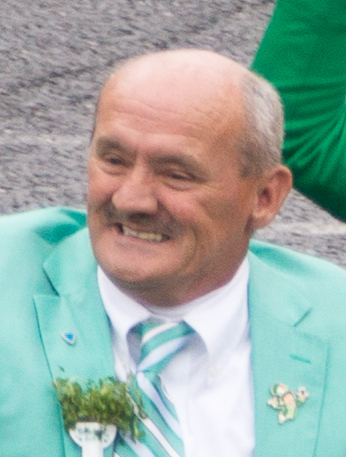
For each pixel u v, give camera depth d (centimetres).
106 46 1798
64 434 514
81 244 572
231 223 519
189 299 537
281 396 550
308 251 1298
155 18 1883
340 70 493
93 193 503
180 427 532
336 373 566
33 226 580
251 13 1909
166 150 489
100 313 543
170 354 537
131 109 491
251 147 511
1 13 1878
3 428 511
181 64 501
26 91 1650
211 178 500
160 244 507
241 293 559
